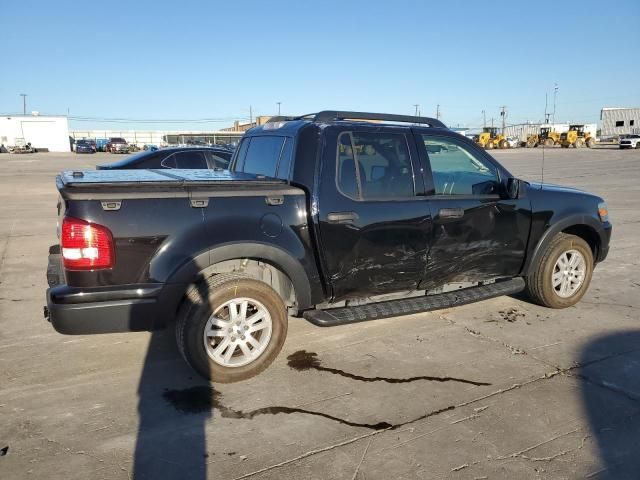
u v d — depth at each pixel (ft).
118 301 10.93
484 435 10.10
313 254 12.83
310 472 8.98
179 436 10.03
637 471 9.05
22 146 204.74
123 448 9.62
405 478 8.84
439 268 14.52
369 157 13.44
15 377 12.41
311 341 14.71
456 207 14.39
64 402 11.26
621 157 130.21
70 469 9.00
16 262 23.70
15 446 9.64
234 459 9.34
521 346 14.39
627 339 14.89
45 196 50.24
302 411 10.98
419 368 13.01
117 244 10.84
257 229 12.03
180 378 12.44
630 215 38.58
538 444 9.82
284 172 13.32
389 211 13.43
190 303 11.64
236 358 12.30
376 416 10.79
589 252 17.38
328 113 13.42
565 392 11.80
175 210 11.32
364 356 13.71
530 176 74.49
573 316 16.81
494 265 15.52
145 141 311.27
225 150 32.32
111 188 10.92
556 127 219.20
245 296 11.99
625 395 11.69
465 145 15.01
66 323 10.70
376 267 13.52
